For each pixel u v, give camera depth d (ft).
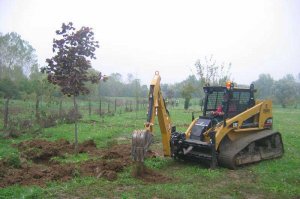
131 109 127.24
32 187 26.76
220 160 34.32
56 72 40.04
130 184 28.17
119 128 65.05
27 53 194.49
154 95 31.86
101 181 28.60
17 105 105.60
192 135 35.91
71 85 40.16
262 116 39.09
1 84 127.85
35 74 156.97
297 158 39.99
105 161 33.78
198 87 143.74
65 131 58.80
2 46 184.55
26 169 31.89
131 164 33.32
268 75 261.65
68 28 39.52
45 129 60.85
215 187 28.17
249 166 35.55
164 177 30.30
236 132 36.14
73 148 42.68
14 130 53.67
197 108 151.12
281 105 208.95
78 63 39.75
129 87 227.20
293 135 59.72
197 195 25.94
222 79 105.60
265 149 38.73
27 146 42.65
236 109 37.32
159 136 56.08
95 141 49.78
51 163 35.73
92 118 86.12
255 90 38.81
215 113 36.83
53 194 25.40
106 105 156.35
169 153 34.76
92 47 40.70
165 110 34.09
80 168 32.17
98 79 41.68
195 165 35.55
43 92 101.60
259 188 28.14
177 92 201.87
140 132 29.32
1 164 32.01
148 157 37.83
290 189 27.94
